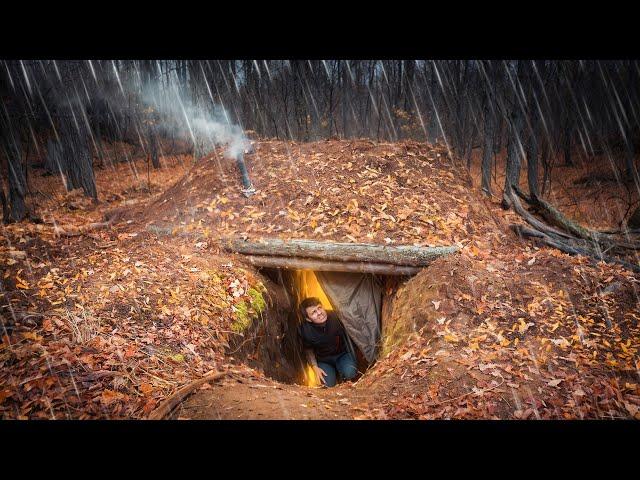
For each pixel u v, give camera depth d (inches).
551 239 272.4
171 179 682.2
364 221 264.1
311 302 247.0
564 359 176.9
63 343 163.2
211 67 672.4
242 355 210.4
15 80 504.4
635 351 180.4
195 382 158.4
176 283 218.7
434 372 174.1
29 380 144.8
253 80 755.4
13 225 286.7
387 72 850.1
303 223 266.4
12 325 171.6
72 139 519.2
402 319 226.2
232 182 303.6
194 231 270.5
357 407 161.3
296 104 726.5
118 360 162.2
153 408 144.2
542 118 666.8
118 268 224.8
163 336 183.9
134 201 506.6
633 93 724.7
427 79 838.5
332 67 816.9
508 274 228.2
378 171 300.5
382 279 272.5
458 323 200.4
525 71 456.8
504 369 171.6
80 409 139.3
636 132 711.1
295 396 167.0
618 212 473.4
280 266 257.6
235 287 230.4
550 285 220.1
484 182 421.4
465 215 272.8
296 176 301.0
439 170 314.2
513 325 196.2
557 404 155.2
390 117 781.3
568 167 680.4
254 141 348.8
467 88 722.2
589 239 287.1
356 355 294.4
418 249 243.0
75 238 265.9
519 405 154.9
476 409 153.4
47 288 202.7
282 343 259.0
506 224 287.3
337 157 314.2
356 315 274.7
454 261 231.1
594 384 163.5
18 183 321.1
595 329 193.9
